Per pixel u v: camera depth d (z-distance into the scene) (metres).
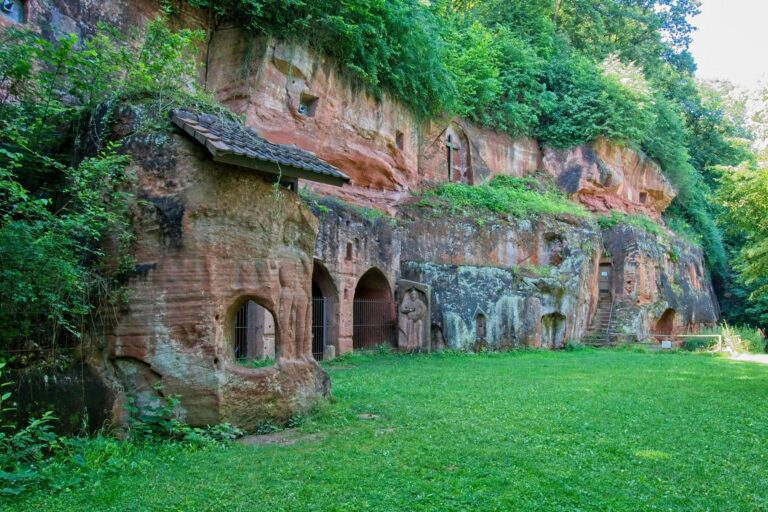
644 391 11.98
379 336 20.20
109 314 7.25
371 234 19.73
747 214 15.51
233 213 7.71
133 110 7.88
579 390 11.89
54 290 6.64
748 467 6.43
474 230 24.39
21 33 8.98
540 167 35.09
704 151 48.97
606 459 6.60
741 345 26.59
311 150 19.56
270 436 7.54
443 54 25.98
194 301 7.32
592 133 34.03
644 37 48.12
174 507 4.97
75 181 7.18
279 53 18.16
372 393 10.88
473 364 17.02
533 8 36.56
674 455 6.85
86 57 9.78
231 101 17.69
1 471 5.28
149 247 7.43
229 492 5.32
